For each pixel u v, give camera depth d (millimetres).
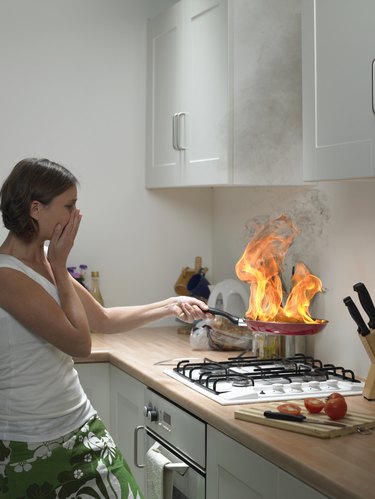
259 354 2969
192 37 3203
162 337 3555
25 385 2088
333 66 2307
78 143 3676
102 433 2232
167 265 3852
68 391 2160
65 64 3643
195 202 3891
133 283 3793
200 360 3016
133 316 2715
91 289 3643
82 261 3705
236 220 3658
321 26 2359
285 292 3184
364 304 2461
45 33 3605
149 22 3695
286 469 1855
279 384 2525
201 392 2449
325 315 2947
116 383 3125
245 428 2076
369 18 2145
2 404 2088
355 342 2773
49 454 2104
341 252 2844
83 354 2129
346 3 2240
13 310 2053
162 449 2623
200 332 3238
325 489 1687
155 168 3629
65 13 3633
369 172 2150
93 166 3701
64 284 2139
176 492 2533
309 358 2900
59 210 2121
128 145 3750
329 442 1957
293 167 3006
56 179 2107
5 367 2084
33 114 3602
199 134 3148
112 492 2178
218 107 2979
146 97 3744
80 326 2107
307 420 2092
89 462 2160
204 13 3102
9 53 3557
